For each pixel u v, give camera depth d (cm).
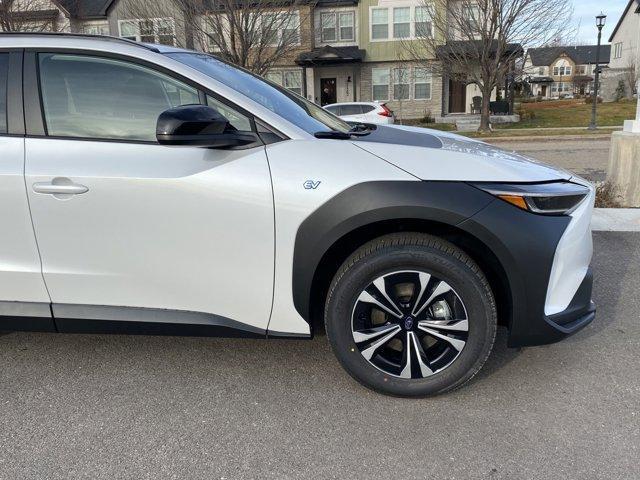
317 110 332
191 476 223
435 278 254
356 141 269
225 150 259
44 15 2123
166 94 270
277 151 258
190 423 257
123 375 299
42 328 281
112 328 277
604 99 4306
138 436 248
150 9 1981
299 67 2744
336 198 248
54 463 231
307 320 268
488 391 278
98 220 262
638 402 267
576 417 256
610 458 228
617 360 306
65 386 289
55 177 260
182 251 263
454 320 258
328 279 284
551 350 318
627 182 684
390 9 2659
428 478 220
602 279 427
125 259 266
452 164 255
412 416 259
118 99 270
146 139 265
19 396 280
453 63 2148
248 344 332
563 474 220
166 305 273
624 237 529
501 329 344
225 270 263
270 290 264
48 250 270
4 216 267
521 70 2189
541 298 253
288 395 278
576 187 266
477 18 2081
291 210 252
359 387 285
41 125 270
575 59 7875
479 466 226
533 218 249
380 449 237
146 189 257
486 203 245
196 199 256
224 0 1783
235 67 326
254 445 241
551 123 2436
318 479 220
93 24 2686
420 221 252
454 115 2722
